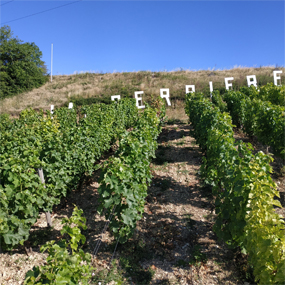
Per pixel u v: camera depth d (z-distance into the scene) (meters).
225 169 3.69
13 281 3.21
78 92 22.72
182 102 17.70
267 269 2.37
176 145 8.86
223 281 3.19
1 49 27.16
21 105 21.58
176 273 3.35
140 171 4.22
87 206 5.16
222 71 24.95
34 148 4.97
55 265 2.12
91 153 6.01
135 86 22.31
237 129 10.26
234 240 3.36
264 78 20.08
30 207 3.67
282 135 6.21
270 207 2.65
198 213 4.74
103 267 3.46
